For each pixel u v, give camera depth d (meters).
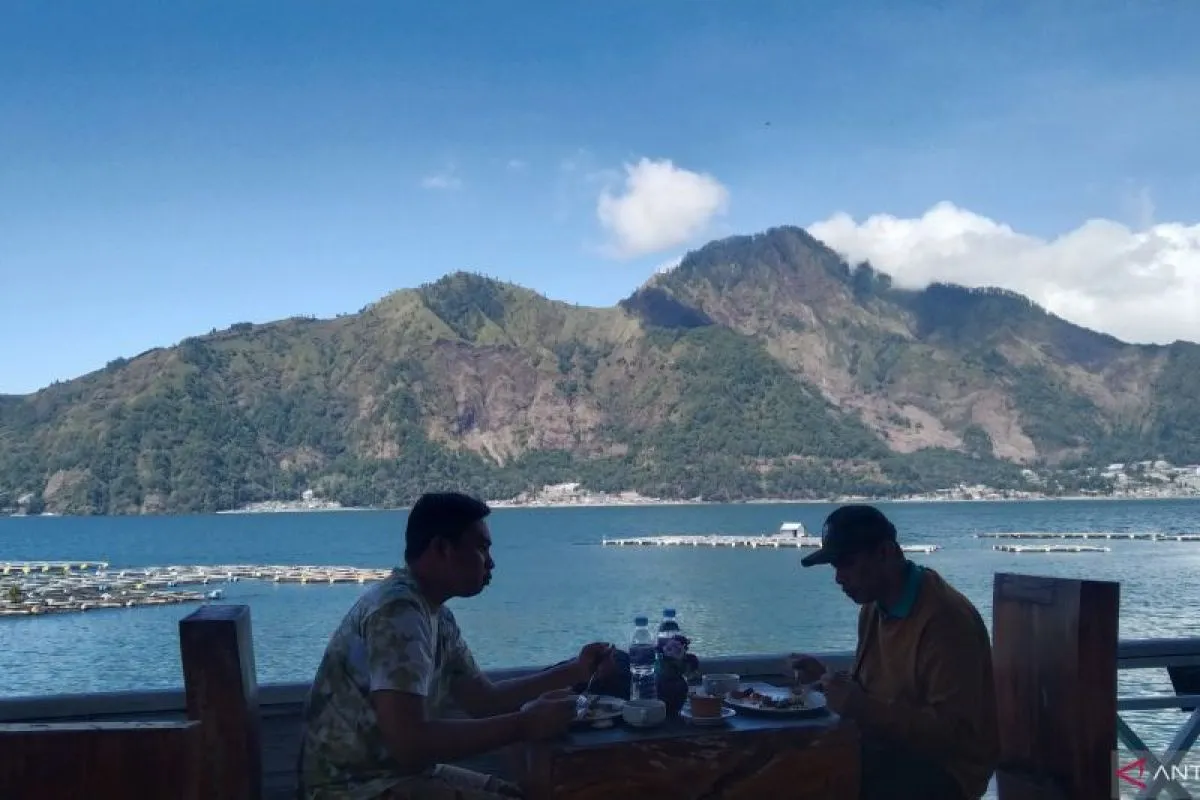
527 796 3.37
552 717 3.12
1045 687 3.88
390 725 3.06
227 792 3.09
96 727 2.58
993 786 4.64
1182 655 4.78
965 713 3.52
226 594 66.56
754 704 3.45
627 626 46.78
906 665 3.64
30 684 36.12
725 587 65.31
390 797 3.11
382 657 3.12
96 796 2.54
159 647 44.16
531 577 74.50
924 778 3.57
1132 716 12.46
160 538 149.00
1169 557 88.00
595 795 3.03
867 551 3.65
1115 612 3.73
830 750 3.24
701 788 3.12
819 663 4.01
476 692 3.68
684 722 3.31
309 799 3.23
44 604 57.97
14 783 2.52
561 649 40.44
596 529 155.88
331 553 114.94
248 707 3.19
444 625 3.59
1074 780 3.71
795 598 57.84
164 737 2.58
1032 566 80.00
